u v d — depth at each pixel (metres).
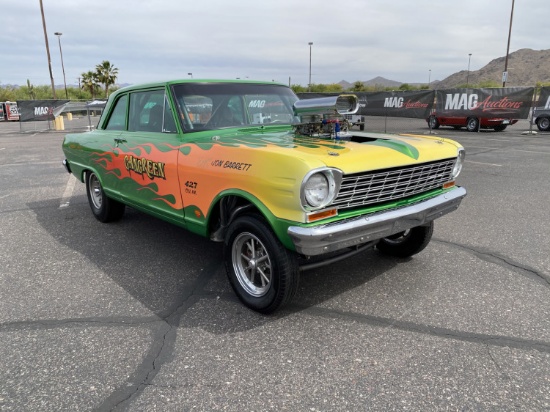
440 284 3.94
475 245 4.90
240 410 2.40
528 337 3.07
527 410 2.37
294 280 3.20
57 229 5.74
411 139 3.89
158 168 4.13
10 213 6.55
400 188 3.43
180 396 2.52
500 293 3.75
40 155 13.32
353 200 3.11
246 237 3.43
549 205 6.59
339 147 3.31
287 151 3.05
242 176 3.18
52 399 2.51
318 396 2.51
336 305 3.58
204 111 4.16
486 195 7.27
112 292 3.88
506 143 14.73
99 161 5.36
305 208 2.84
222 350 2.97
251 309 3.51
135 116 4.81
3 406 2.45
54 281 4.11
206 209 3.62
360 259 4.55
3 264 4.54
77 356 2.92
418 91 17.48
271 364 2.81
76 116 37.53
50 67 27.97
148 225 5.87
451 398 2.47
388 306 3.54
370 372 2.71
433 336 3.10
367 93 18.58
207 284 4.02
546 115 18.89
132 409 2.42
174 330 3.24
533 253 4.64
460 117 18.69
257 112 4.49
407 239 4.39
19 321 3.38
